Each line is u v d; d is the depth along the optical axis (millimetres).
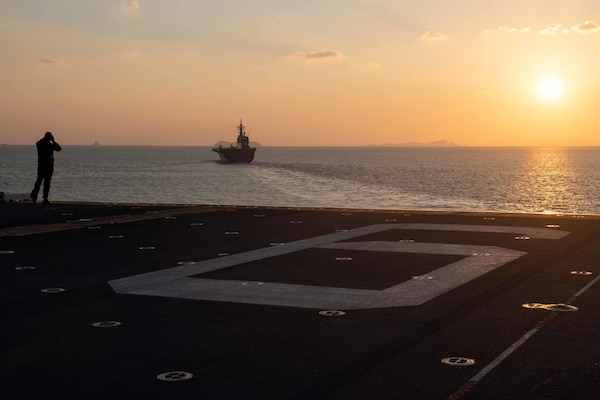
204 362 5809
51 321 7199
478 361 5785
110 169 156250
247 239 13391
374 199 70250
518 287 8844
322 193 78812
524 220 16578
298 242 12969
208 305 7945
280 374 5488
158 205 20953
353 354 6008
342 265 10508
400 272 9922
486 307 7762
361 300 8141
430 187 88125
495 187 87375
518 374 5449
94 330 6844
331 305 7906
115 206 20594
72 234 14070
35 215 17781
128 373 5523
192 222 16250
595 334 6609
